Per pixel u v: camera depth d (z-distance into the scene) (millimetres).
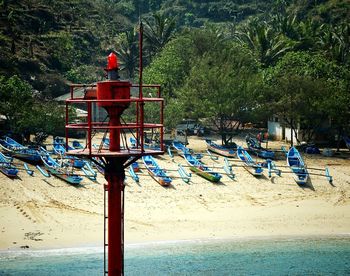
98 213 63625
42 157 78188
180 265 50938
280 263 51844
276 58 141500
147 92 113000
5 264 50375
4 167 72875
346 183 77062
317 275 48906
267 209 67562
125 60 164500
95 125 24625
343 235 60250
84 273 48531
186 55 136125
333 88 100875
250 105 100312
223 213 65875
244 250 55219
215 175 75188
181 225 61844
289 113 97812
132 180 73688
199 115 103312
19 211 62250
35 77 145500
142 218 63219
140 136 24359
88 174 74312
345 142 102750
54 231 58375
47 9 187125
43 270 49094
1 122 98750
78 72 158500
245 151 89938
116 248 23031
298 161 83562
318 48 150500
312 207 68625
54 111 98562
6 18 167500
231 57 126125
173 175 77438
